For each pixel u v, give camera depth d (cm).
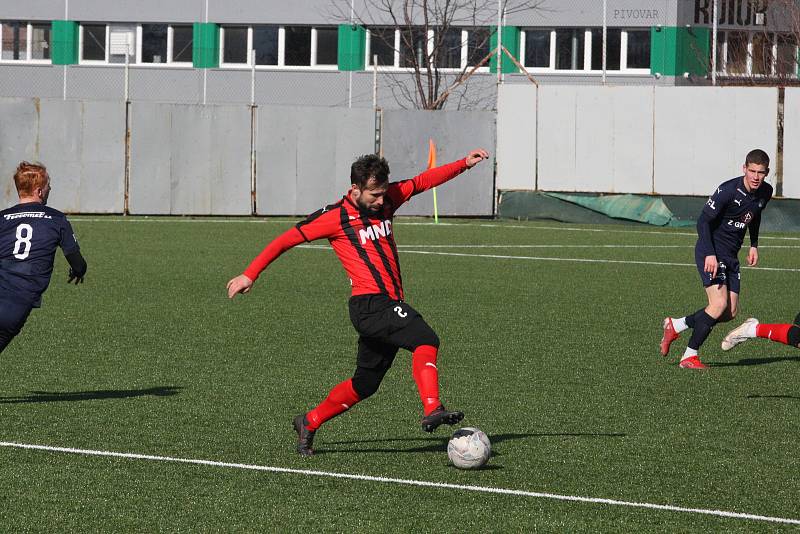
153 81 10612
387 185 1659
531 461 1762
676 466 1741
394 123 7219
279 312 3381
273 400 2195
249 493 1571
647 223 7100
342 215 1678
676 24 9631
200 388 2298
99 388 2284
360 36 10288
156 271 4400
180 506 1509
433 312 3434
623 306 3612
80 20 10612
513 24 9994
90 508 1494
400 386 2353
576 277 4412
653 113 7075
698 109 7000
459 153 7306
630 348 2853
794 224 6906
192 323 3153
